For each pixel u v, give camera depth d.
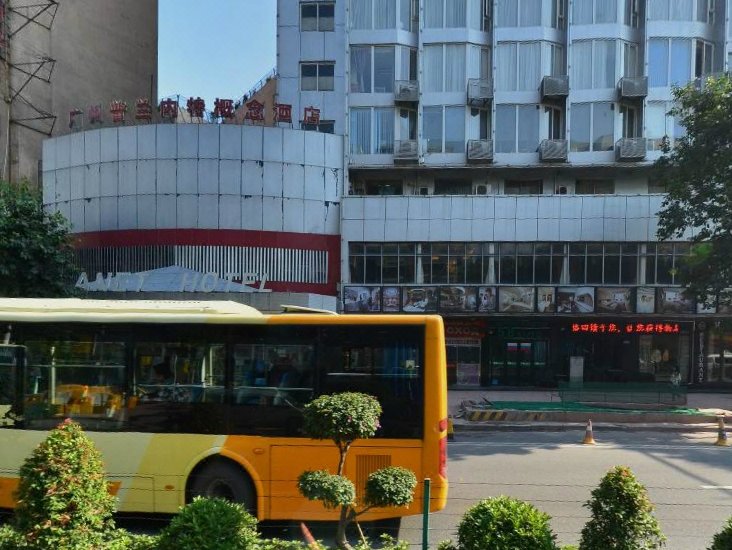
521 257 21.14
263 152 20.64
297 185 21.00
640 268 20.73
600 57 22.23
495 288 20.73
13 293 13.10
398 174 22.98
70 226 14.33
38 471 3.36
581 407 14.56
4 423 5.98
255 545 3.61
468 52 22.67
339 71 22.45
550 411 13.68
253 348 5.91
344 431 3.76
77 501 3.36
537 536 3.45
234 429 5.82
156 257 20.23
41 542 3.23
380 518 5.78
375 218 21.41
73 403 5.95
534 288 20.67
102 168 20.84
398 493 3.84
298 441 5.74
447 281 21.30
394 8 22.72
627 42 22.36
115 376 5.95
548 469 8.82
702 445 11.12
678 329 20.86
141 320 5.97
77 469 3.43
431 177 23.08
